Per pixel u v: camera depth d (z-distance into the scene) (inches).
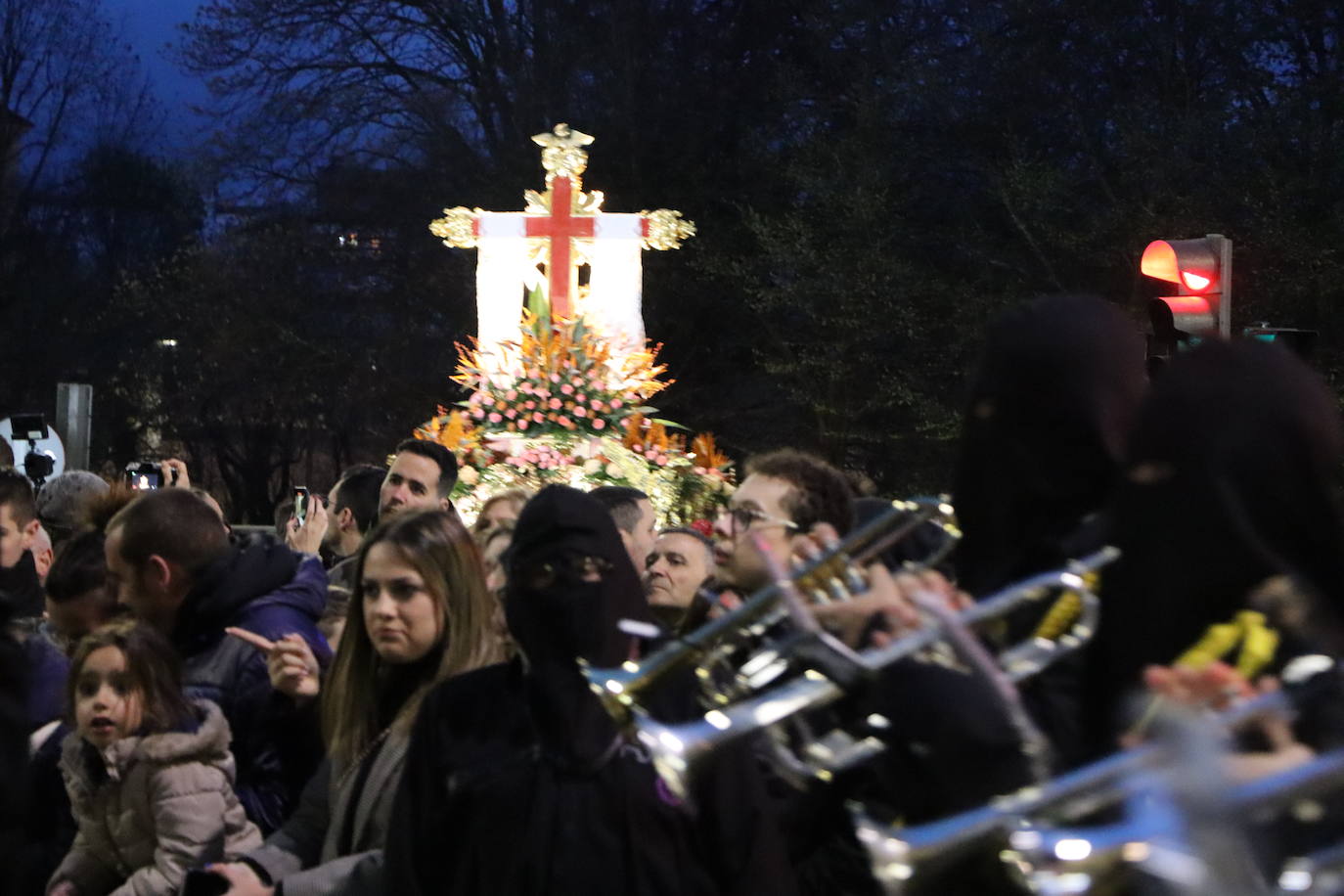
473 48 1270.9
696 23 1191.6
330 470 1622.8
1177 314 337.7
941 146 991.6
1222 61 914.1
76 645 179.9
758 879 102.8
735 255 1073.5
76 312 1496.1
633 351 450.9
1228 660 66.4
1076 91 956.6
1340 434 68.9
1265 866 55.8
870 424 1013.2
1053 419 82.0
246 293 1250.6
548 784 103.9
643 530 195.2
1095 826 63.6
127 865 147.8
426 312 1244.5
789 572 93.2
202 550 166.7
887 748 76.9
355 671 137.8
